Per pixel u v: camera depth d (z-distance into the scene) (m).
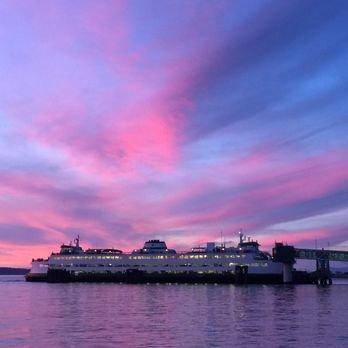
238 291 176.75
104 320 81.19
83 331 67.75
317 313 91.56
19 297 149.62
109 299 135.62
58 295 159.88
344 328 70.00
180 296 147.38
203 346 55.75
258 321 78.75
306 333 65.25
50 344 57.41
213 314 90.38
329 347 55.31
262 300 127.00
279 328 70.19
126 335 63.78
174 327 71.62
